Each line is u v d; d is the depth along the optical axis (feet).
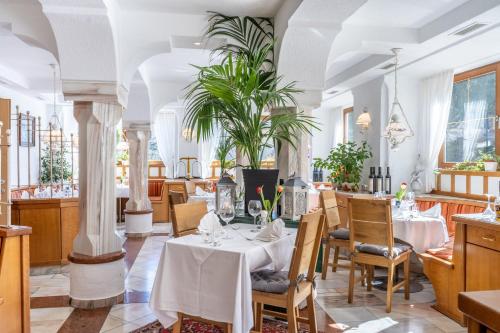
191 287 8.68
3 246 7.99
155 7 12.43
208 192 24.30
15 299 8.27
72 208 17.35
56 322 10.81
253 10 12.80
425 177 19.67
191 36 12.98
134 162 23.97
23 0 11.66
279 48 12.62
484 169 16.55
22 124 26.73
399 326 10.66
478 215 11.32
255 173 12.05
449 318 11.25
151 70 21.66
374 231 12.13
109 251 12.43
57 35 10.91
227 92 11.30
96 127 12.17
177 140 34.60
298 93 12.92
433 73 19.22
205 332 10.22
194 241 9.16
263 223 10.96
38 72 23.07
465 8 12.70
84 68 11.43
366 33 14.65
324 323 10.83
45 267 16.74
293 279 8.38
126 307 11.94
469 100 18.16
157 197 29.96
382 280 15.01
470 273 10.69
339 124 30.94
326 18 11.57
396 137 18.33
